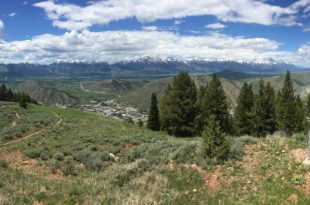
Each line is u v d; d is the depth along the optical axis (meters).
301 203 13.54
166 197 14.68
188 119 57.16
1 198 13.53
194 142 21.94
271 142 20.80
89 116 81.81
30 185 16.08
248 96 63.28
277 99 70.25
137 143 32.75
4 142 41.41
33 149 28.16
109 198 14.16
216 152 18.38
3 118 61.44
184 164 18.44
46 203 13.80
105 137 37.06
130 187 15.91
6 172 18.66
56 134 42.97
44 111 81.81
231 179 16.19
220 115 58.06
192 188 15.80
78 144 33.28
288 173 15.78
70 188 15.47
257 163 17.59
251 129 62.06
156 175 17.06
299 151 18.38
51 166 22.39
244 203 13.99
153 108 76.38
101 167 22.91
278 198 14.05
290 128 61.97
